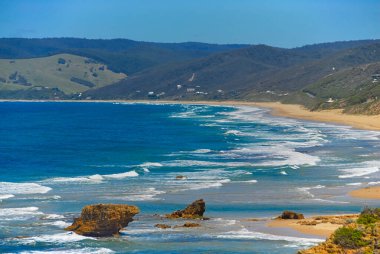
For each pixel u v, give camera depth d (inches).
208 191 2326.5
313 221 1717.5
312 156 3351.4
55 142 4483.3
